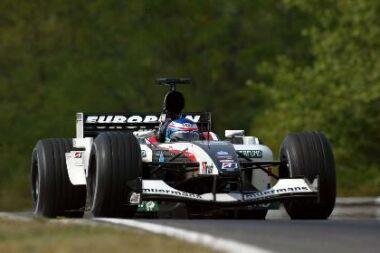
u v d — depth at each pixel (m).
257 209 42.34
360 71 99.81
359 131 100.50
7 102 148.50
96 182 39.75
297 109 104.75
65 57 152.25
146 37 153.62
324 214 42.06
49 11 153.38
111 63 147.12
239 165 40.22
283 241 28.33
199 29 158.00
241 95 161.12
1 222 36.22
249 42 163.12
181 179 42.81
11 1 152.12
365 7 100.94
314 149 41.66
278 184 40.72
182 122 44.19
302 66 155.12
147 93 151.88
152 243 26.83
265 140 114.06
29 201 89.44
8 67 151.62
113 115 49.25
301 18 159.00
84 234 29.94
